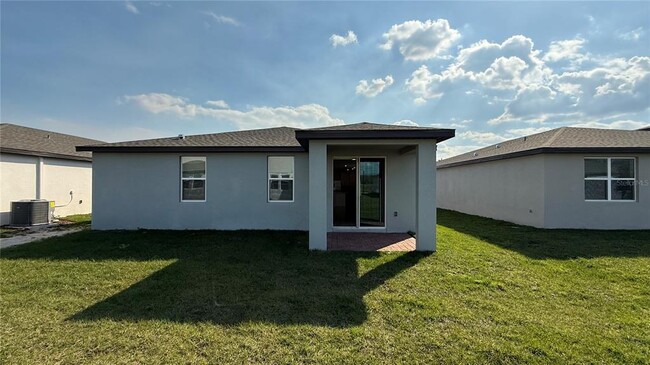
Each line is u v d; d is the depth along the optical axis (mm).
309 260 6266
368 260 6246
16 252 6832
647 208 10125
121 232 9281
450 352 3004
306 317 3766
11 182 11555
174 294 4469
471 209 15883
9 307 4000
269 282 4988
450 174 18688
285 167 10039
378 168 9906
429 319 3730
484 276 5312
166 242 7910
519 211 11836
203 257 6473
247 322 3617
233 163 9969
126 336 3281
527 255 6672
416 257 6469
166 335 3307
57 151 13492
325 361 2855
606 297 4445
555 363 2826
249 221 9961
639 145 10039
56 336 3268
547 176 10367
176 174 9961
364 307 4059
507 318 3750
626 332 3414
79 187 14750
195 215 9977
